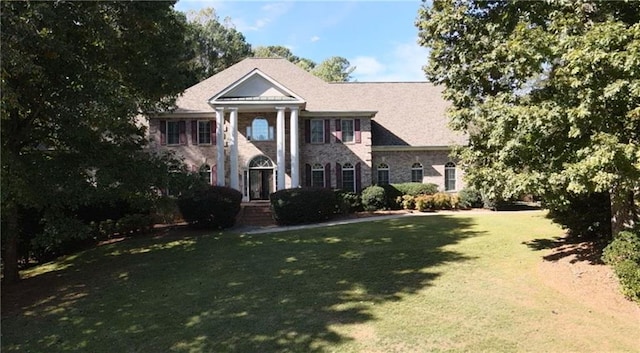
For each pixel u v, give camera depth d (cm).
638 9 890
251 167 2716
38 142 1297
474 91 1141
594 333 708
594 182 824
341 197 2325
